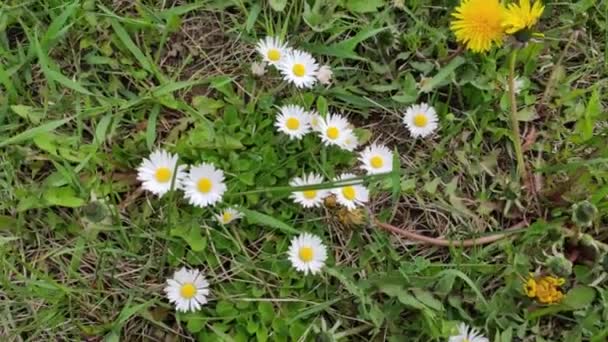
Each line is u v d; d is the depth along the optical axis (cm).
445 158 45
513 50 41
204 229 41
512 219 44
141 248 41
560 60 47
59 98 43
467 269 41
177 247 41
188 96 45
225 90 44
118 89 45
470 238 43
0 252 40
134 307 39
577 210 40
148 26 46
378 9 48
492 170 45
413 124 45
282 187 40
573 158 45
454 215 44
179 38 46
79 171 42
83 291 40
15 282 40
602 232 43
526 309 41
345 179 40
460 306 41
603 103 48
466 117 45
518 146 43
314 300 41
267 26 46
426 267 41
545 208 44
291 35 47
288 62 44
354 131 45
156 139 44
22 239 41
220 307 40
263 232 42
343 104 46
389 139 46
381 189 44
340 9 48
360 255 42
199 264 41
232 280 41
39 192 41
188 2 47
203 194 40
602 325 41
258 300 40
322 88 45
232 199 41
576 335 40
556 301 39
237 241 41
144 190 42
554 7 49
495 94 46
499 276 42
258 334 39
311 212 42
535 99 47
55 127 42
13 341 39
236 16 47
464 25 42
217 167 42
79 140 42
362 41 47
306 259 40
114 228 41
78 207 41
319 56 47
